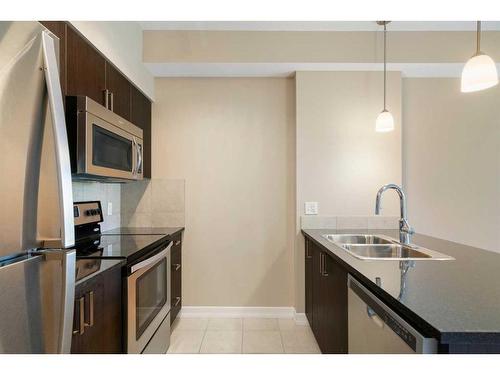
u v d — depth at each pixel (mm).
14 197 667
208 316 2705
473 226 2727
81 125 1445
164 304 2018
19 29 681
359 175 2572
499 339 690
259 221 2719
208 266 2729
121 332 1415
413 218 2725
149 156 2625
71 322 790
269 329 2465
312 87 2568
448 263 1306
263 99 2715
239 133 2725
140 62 2371
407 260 1361
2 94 640
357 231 2422
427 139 2732
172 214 2732
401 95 2572
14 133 666
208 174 2729
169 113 2717
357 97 2566
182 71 2590
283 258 2711
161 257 1885
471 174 2730
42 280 727
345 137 2570
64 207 764
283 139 2717
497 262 1330
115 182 2391
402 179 2729
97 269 1245
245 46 2436
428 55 2426
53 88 761
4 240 646
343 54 2430
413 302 860
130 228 2664
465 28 2389
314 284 2166
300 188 2578
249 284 2717
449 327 712
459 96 2729
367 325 1130
